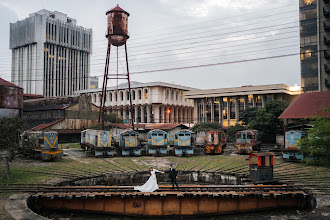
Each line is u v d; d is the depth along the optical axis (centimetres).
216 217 1695
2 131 2228
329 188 1875
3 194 1736
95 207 1727
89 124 5934
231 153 3919
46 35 14438
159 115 9200
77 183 2245
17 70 15200
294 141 3042
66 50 15488
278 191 1764
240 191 1764
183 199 1733
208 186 1856
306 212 1714
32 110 6119
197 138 4331
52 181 2130
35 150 3114
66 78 14062
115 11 5138
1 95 4319
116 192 1719
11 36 15375
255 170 2130
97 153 3456
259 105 8381
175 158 3478
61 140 5353
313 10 6256
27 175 2292
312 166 2694
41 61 14138
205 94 8869
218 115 9225
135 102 9494
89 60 16938
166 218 1698
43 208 1727
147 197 1684
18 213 1410
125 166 2923
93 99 10681
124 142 3728
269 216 1662
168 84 9319
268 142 5288
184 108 10662
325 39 6028
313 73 6219
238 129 5697
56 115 5669
